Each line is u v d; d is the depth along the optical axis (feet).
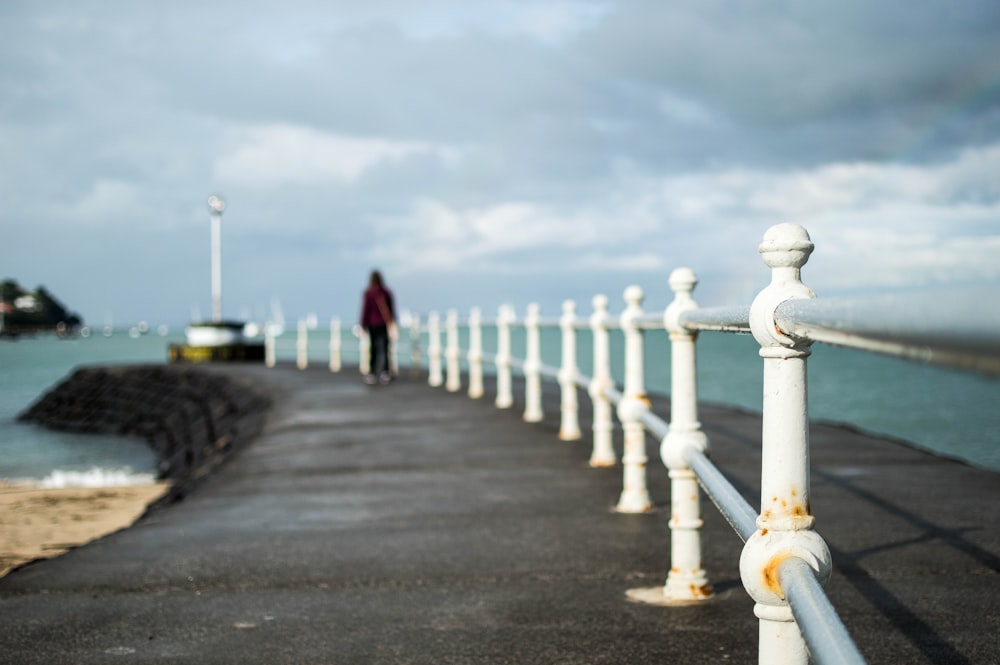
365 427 38.06
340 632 12.15
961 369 3.14
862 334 4.45
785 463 7.07
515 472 26.00
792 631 7.02
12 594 14.17
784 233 7.02
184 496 26.73
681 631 11.80
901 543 16.11
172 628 12.40
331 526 19.08
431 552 16.51
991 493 21.20
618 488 23.07
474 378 54.54
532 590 13.93
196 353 107.65
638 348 20.17
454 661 11.01
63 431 99.60
